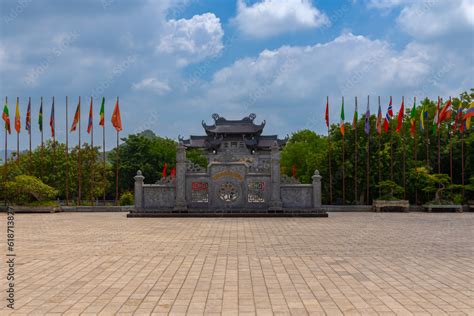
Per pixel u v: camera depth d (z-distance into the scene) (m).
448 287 11.69
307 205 37.34
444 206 42.59
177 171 37.56
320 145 81.81
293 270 13.97
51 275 13.28
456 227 27.34
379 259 15.91
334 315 9.29
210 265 14.81
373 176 49.69
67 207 44.59
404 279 12.66
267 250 18.08
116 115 45.53
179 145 37.84
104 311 9.66
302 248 18.61
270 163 37.69
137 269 14.16
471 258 16.11
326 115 46.81
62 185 57.09
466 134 50.56
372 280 12.54
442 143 53.06
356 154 47.09
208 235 23.41
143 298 10.70
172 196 37.84
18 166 47.97
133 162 74.69
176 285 11.99
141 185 37.91
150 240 21.33
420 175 46.19
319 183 37.38
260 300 10.46
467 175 50.44
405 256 16.55
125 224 30.05
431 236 22.70
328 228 26.92
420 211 43.41
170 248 18.66
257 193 37.59
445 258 16.09
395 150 51.44
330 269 14.12
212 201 37.56
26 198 44.16
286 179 37.94
